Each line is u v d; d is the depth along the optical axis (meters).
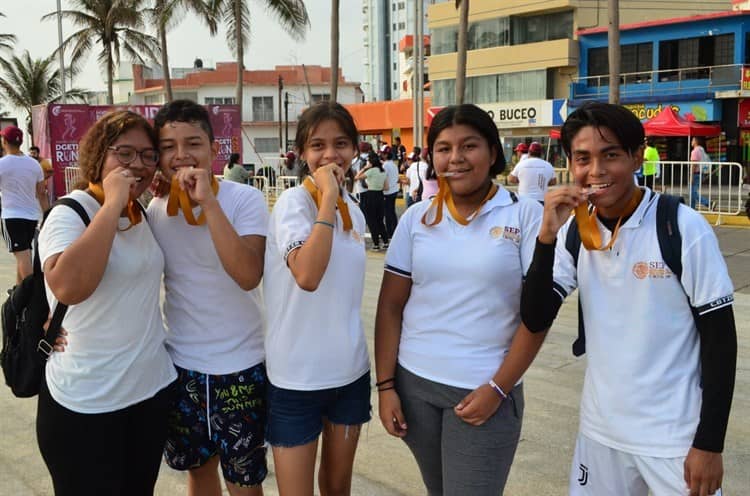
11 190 8.00
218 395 2.41
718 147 26.55
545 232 1.98
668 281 1.89
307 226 2.24
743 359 5.04
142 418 2.30
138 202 2.31
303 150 2.38
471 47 33.72
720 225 12.46
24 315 2.25
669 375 1.91
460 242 2.22
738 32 26.11
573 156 1.98
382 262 10.01
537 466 3.52
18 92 42.00
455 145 2.18
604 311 2.00
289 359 2.31
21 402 4.53
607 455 2.02
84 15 33.00
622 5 31.36
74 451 2.22
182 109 2.33
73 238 2.11
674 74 27.73
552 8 30.81
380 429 4.05
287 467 2.37
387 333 2.42
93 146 2.21
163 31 25.95
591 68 30.47
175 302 2.45
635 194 1.96
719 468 1.83
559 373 4.87
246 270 2.29
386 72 89.25
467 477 2.21
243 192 2.50
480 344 2.21
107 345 2.18
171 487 3.40
